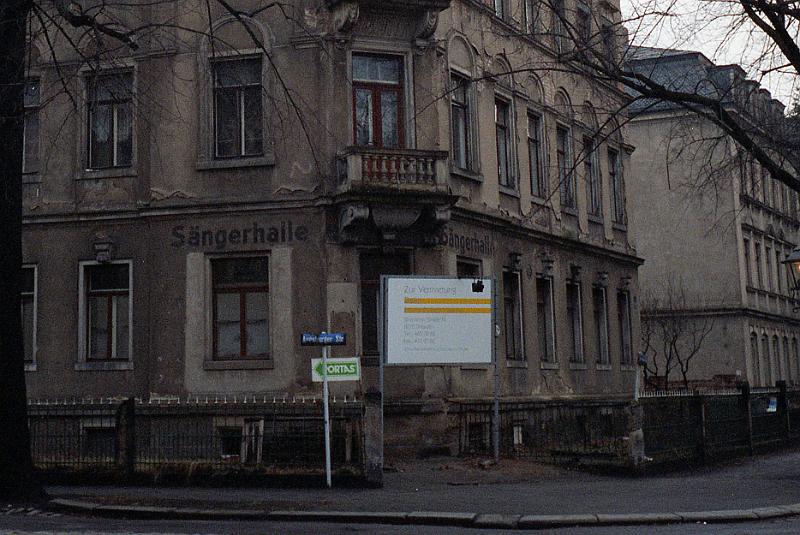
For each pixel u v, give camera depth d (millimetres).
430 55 24516
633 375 36250
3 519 14156
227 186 23844
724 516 14016
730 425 26078
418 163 23062
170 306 23844
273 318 23391
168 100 24141
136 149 24609
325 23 23766
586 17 20672
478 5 27016
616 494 16828
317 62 23719
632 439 20297
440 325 21000
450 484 18391
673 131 18984
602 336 34375
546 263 30172
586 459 20859
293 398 22984
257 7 23922
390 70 24312
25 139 25578
